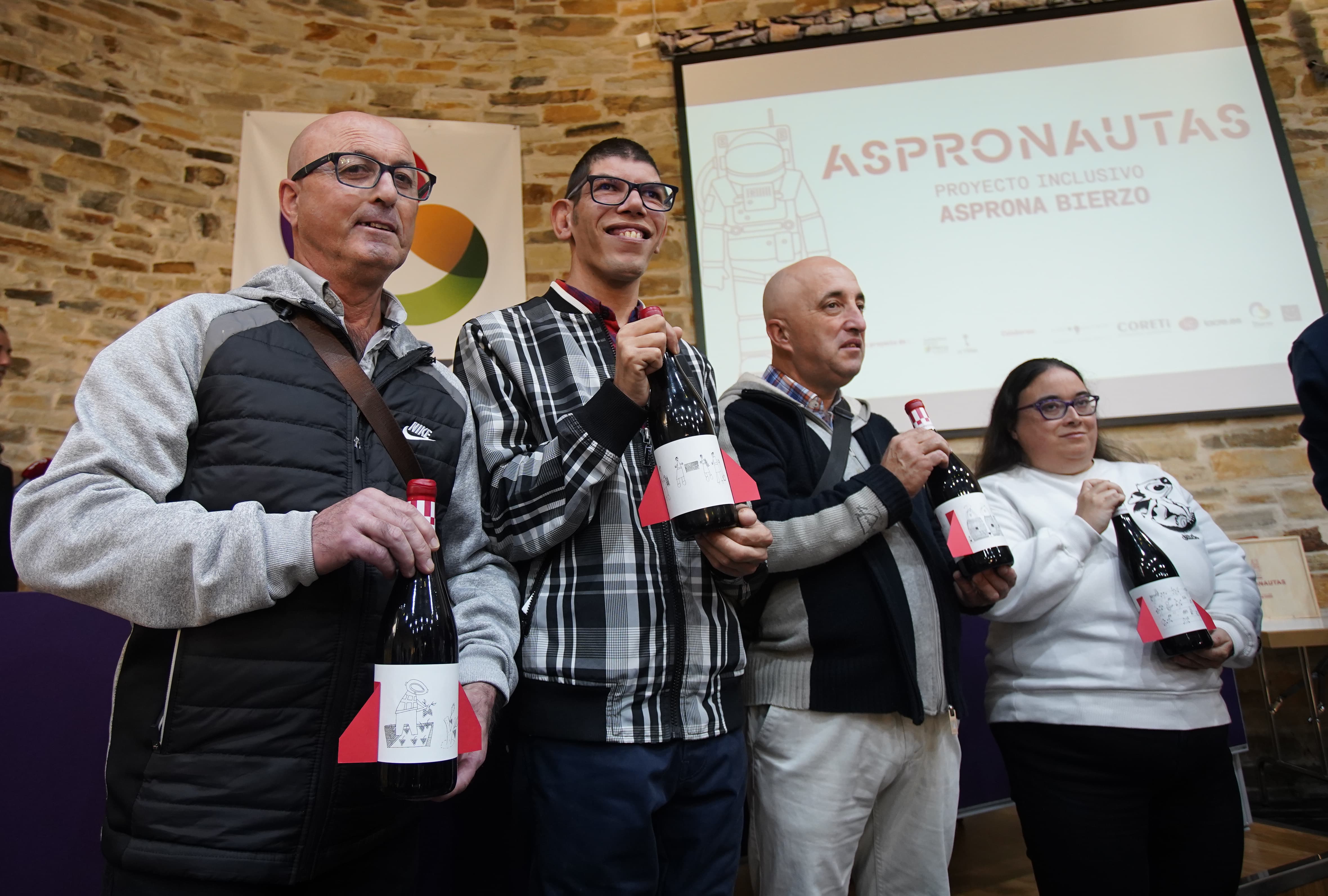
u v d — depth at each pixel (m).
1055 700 1.48
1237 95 3.79
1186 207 3.69
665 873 1.13
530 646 1.12
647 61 4.07
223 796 0.84
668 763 1.10
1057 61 3.89
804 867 1.25
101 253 3.31
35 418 3.10
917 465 1.32
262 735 0.87
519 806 1.14
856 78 3.93
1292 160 3.73
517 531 1.13
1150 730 1.42
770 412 1.53
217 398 0.96
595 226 1.40
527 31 4.09
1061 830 1.43
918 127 3.87
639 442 1.28
